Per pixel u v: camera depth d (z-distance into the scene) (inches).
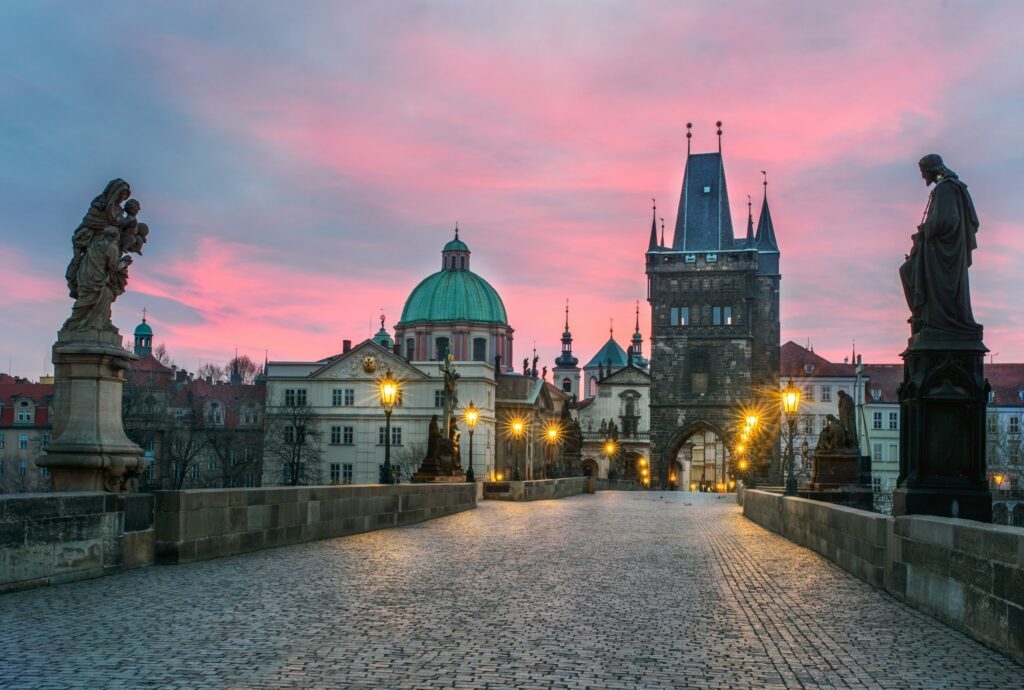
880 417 4960.6
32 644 426.3
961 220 694.5
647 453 6574.8
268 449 4598.9
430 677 382.0
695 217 4751.5
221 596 564.4
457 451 2048.5
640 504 2082.9
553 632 477.7
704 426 4552.2
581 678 385.7
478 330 5708.7
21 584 566.6
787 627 497.4
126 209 695.7
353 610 527.5
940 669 405.4
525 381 5477.4
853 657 427.8
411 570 713.0
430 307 5733.3
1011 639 420.5
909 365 701.9
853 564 708.7
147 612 508.1
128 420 3873.0
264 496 840.3
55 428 661.9
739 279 4581.7
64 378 663.1
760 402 4722.0
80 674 374.3
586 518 1439.5
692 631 485.4
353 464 4667.8
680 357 4596.5
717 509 1838.1
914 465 684.7
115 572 647.8
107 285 676.1
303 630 468.4
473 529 1164.5
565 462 4207.7
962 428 677.9
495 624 495.8
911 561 564.7
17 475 4808.1
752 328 4768.7
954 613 492.1
